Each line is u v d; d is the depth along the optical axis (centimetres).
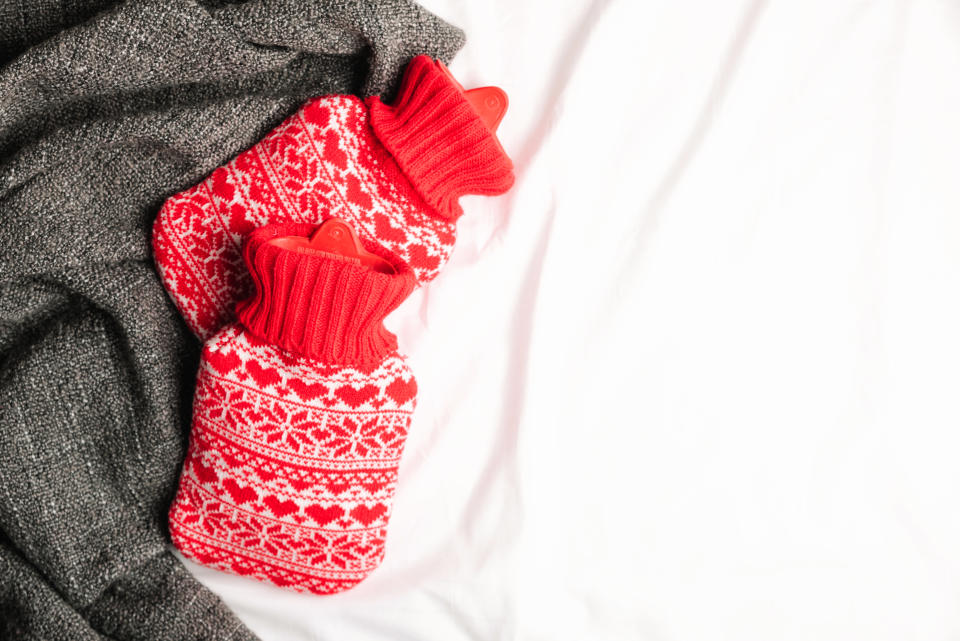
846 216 81
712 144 80
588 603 80
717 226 81
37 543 78
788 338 81
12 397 78
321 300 72
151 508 80
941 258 81
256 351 75
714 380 81
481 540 80
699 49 80
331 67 80
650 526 81
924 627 81
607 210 80
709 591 80
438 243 77
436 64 76
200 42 75
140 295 79
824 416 81
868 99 80
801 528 81
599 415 81
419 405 81
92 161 78
